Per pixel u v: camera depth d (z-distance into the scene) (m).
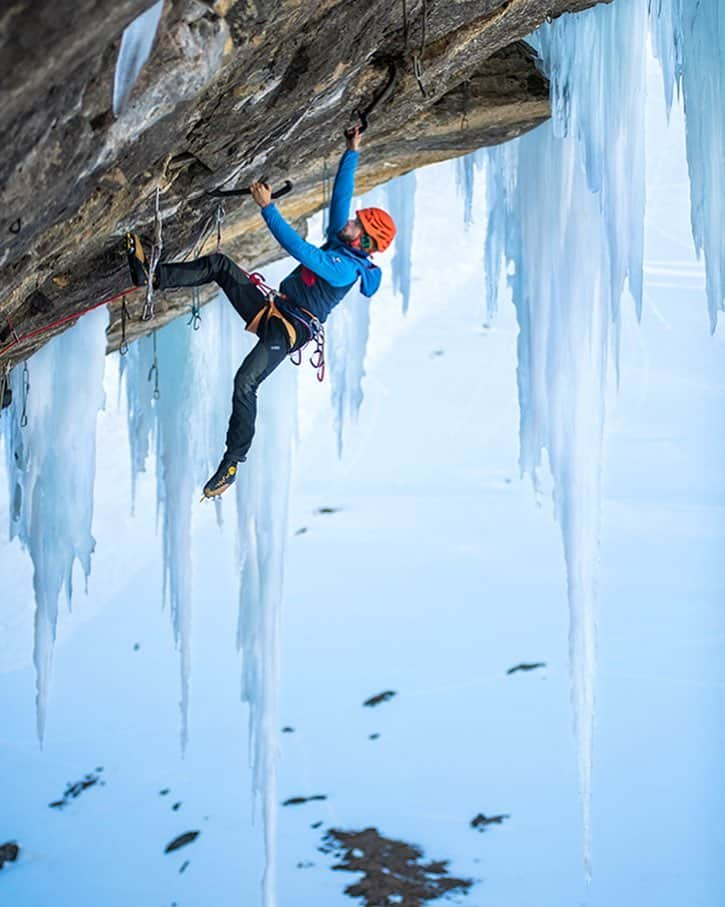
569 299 11.59
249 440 6.57
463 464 23.41
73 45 3.55
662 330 26.31
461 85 8.93
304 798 15.75
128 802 16.14
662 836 14.41
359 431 24.97
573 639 12.52
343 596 19.86
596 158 10.02
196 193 7.16
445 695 17.42
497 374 26.47
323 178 8.98
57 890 14.50
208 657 19.30
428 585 19.86
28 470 10.80
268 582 12.62
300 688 17.98
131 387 12.76
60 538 10.98
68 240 6.42
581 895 13.62
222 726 17.64
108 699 18.55
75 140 4.62
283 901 13.91
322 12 5.72
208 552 21.84
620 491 21.52
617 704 16.64
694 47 10.40
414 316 29.39
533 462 12.73
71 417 10.21
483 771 15.84
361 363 13.88
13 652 19.80
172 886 14.45
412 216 13.29
